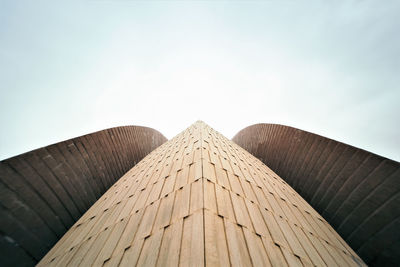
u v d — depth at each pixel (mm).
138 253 5445
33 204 12430
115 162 25062
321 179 18203
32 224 11883
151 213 7520
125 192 13047
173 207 7000
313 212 14211
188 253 4469
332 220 15727
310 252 7145
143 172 16047
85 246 8047
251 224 6469
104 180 21516
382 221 12406
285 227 7910
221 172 9727
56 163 15633
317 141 20438
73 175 17016
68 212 15039
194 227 5172
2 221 10477
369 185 13898
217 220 5551
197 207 5973
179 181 8984
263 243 5754
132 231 6969
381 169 13539
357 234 13516
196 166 9219
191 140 16531
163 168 12883
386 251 11773
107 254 6305
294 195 15742
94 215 12055
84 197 17484
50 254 10781
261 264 4812
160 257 4824
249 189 9727
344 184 15797
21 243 10938
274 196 11273
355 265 9109
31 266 11023
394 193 12289
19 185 12000
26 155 13320
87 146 20500
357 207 14172
